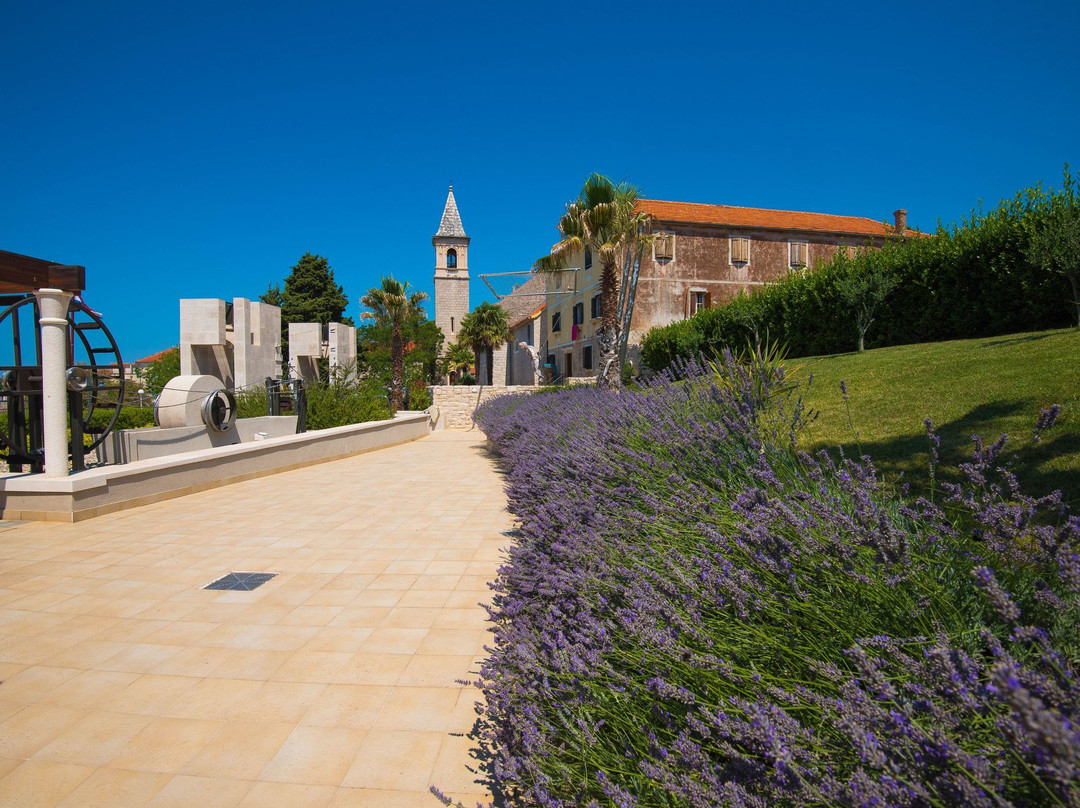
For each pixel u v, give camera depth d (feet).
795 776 3.54
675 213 94.12
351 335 69.36
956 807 3.02
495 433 39.52
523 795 5.85
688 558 7.52
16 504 21.27
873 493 7.80
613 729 5.54
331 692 9.35
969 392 21.61
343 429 42.78
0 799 6.95
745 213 99.76
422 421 65.41
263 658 10.53
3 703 9.07
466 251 193.06
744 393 12.55
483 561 16.37
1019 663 3.92
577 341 108.78
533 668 6.45
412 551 17.38
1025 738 2.92
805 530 6.06
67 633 11.64
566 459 15.96
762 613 5.78
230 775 7.36
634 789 4.69
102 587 14.29
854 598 5.47
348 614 12.55
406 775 7.30
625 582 7.87
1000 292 42.29
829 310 56.49
